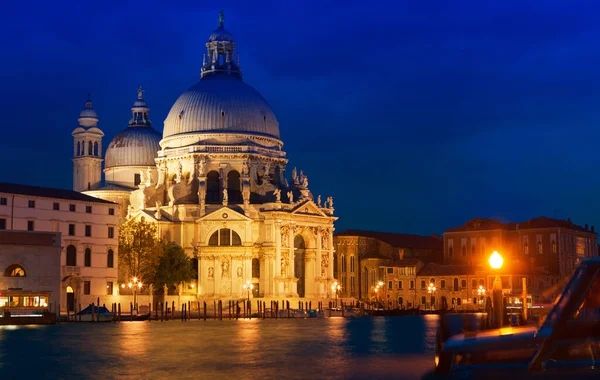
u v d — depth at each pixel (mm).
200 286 167375
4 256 119875
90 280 142875
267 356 64188
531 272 189750
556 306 29688
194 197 176125
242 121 181875
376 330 102688
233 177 179500
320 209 179000
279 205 169125
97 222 144875
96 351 68812
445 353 32375
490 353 31562
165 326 111438
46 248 124500
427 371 52812
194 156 177375
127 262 155375
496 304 33250
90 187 190875
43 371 54844
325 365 57156
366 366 56188
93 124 193125
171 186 177125
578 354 29828
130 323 120938
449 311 180000
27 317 113688
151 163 194625
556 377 29797
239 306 153875
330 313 157125
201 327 108625
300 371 53531
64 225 139625
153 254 155000
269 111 187875
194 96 184375
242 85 188375
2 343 77750
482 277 193000
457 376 31750
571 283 29438
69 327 107312
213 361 60281
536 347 30562
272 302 153750
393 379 48625
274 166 185250
